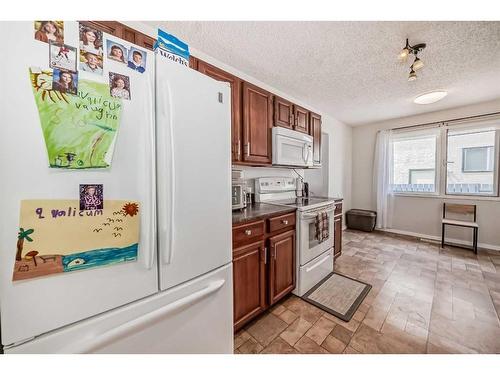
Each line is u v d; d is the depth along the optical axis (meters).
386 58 1.90
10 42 0.54
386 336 1.46
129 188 0.73
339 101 3.00
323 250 2.26
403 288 2.07
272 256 1.71
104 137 0.68
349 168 4.46
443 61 1.93
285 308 1.79
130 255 0.75
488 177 3.12
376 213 4.09
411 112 3.52
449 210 3.33
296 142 2.36
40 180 0.58
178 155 0.87
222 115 1.09
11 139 0.54
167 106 0.81
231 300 1.18
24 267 0.57
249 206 2.06
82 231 0.65
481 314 1.67
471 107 3.14
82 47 0.64
